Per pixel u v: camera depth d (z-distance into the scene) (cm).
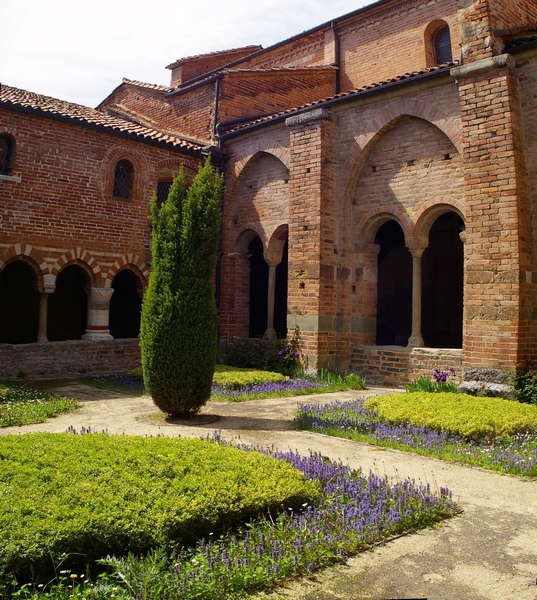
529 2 1330
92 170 1517
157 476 511
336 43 2020
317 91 2031
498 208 1141
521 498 584
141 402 1118
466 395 1011
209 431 860
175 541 424
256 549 427
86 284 1545
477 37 1186
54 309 1980
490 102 1161
